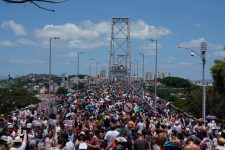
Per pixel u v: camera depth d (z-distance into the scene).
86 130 19.22
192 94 71.00
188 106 69.69
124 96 69.06
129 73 158.88
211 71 62.53
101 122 24.75
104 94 77.19
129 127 20.69
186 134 20.42
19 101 89.31
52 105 45.81
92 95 72.19
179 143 12.43
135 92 93.75
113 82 156.62
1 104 87.31
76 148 17.59
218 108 65.00
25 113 32.03
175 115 35.81
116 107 41.22
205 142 16.41
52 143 18.78
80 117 29.19
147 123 25.20
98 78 167.12
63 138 15.41
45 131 22.02
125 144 14.70
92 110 36.62
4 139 14.51
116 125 18.67
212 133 20.69
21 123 24.91
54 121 22.19
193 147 10.20
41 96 104.06
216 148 14.02
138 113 31.38
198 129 18.78
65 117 27.75
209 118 28.27
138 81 161.75
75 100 54.22
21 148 14.34
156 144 14.05
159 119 30.77
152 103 57.06
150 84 158.50
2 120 23.89
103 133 20.61
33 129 20.70
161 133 13.59
